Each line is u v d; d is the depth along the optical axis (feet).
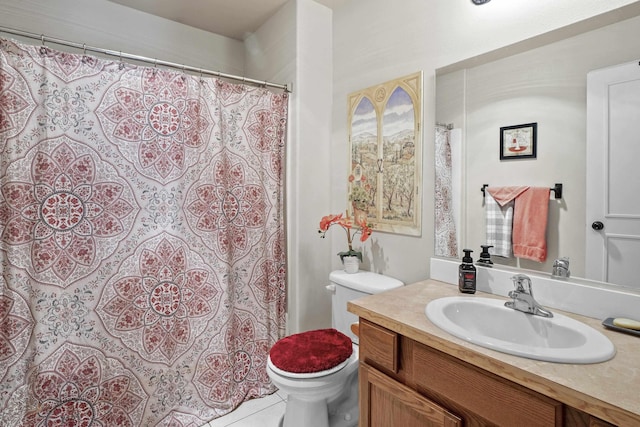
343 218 6.55
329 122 7.09
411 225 5.51
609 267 3.46
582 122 3.61
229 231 6.13
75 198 4.69
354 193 6.57
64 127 4.60
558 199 3.81
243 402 6.10
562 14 3.74
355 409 5.64
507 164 4.23
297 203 6.66
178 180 5.47
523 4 4.06
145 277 5.23
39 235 4.46
